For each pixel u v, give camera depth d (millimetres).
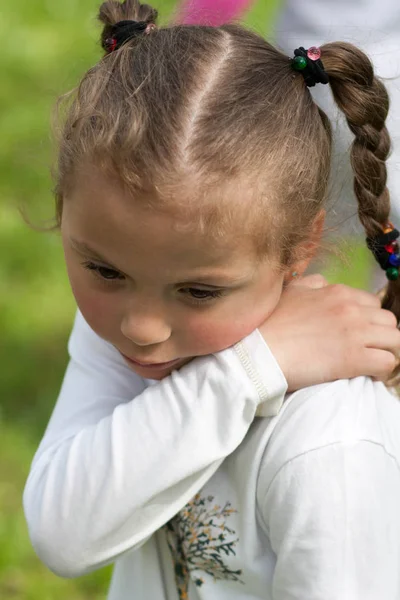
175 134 2043
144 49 2229
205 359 2293
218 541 2377
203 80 2131
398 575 2162
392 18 3643
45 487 2406
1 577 4309
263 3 6539
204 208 2016
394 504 2174
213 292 2125
